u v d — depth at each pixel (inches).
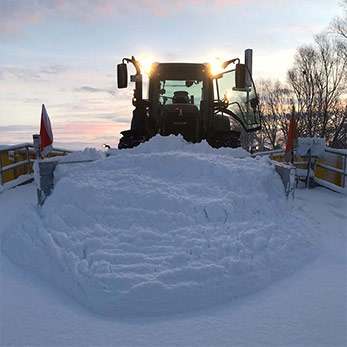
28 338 82.2
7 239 139.4
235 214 148.0
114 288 99.2
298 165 301.4
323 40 937.5
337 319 90.1
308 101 981.8
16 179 271.1
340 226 172.4
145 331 85.7
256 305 98.5
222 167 175.6
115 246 122.1
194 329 86.5
